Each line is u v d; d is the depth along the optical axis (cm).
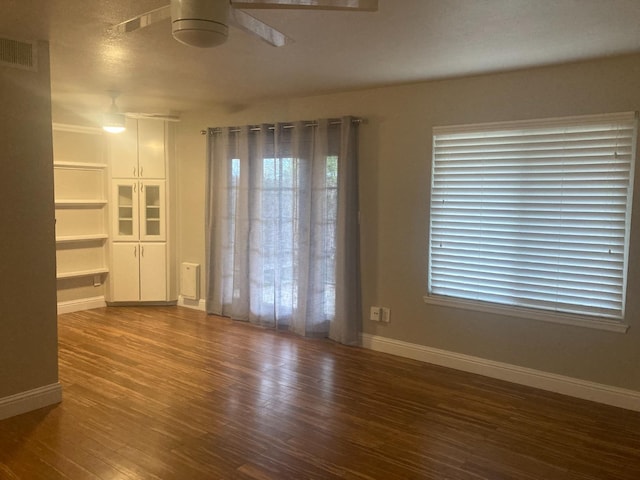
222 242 568
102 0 248
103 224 612
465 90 402
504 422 327
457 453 288
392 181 446
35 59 317
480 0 238
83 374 399
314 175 481
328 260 486
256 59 351
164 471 264
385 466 274
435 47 316
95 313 589
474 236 408
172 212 618
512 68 367
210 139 567
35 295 329
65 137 571
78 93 481
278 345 477
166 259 618
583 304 365
